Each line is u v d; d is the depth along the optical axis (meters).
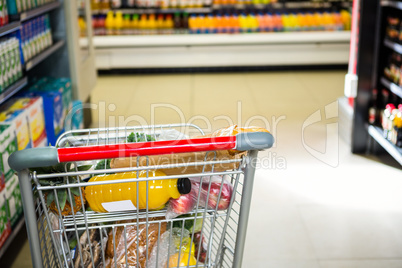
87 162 2.12
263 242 2.93
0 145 2.66
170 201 1.65
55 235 1.68
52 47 4.16
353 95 4.20
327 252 2.82
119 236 1.79
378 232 3.02
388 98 4.19
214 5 7.29
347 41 7.02
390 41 4.09
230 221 2.96
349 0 7.47
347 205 3.35
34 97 3.59
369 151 4.28
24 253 2.88
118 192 1.63
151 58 7.10
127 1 7.29
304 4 7.42
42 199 1.53
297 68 7.34
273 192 3.54
